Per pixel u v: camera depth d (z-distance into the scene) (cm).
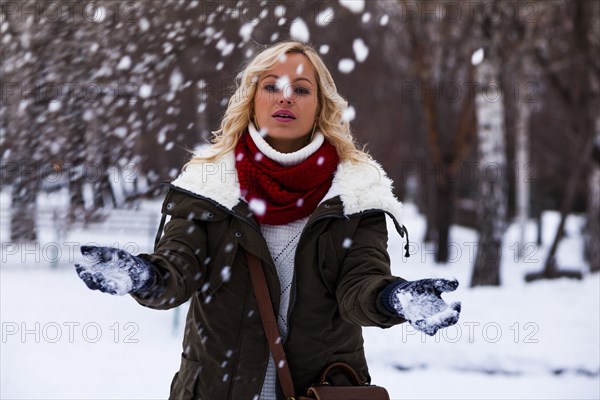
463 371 880
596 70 1977
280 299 330
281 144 343
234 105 346
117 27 923
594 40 1973
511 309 1258
